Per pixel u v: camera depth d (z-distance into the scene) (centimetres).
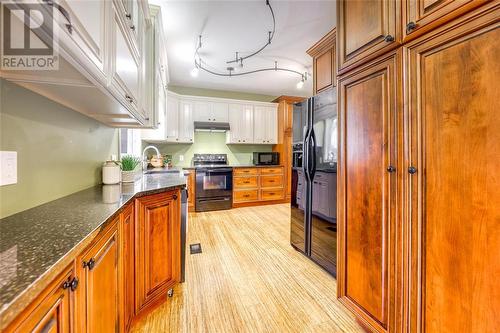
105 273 97
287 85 491
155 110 229
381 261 120
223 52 337
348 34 139
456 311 90
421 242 101
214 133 522
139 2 171
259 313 161
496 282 79
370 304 127
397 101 109
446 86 90
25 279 50
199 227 344
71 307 69
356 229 136
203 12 245
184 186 186
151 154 471
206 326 148
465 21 83
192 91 502
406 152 106
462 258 87
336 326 149
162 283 166
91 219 92
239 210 451
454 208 90
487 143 80
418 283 103
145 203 149
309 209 232
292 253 255
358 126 133
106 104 133
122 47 123
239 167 473
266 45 315
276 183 507
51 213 100
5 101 91
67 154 140
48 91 108
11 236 74
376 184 122
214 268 222
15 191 97
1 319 40
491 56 77
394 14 109
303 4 234
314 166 225
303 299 176
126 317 129
